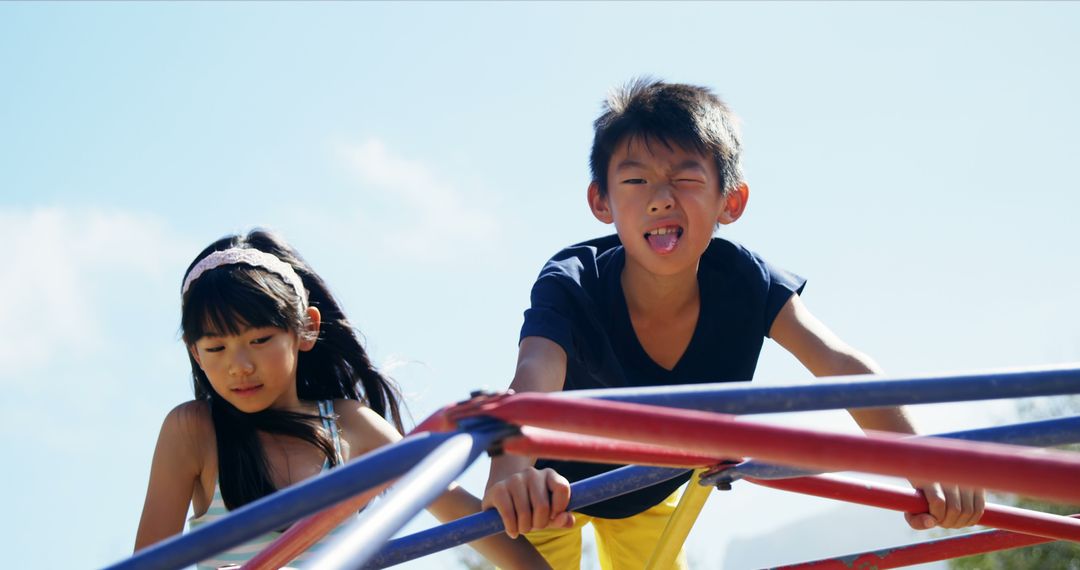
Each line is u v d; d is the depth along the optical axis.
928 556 3.13
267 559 2.25
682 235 3.35
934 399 1.78
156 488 3.39
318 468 3.47
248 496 3.36
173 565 1.42
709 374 3.52
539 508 2.33
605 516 3.74
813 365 3.41
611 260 3.54
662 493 3.73
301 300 3.61
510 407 1.57
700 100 3.49
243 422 3.42
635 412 1.51
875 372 3.34
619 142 3.44
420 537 2.41
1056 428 2.27
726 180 3.47
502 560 3.33
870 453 1.46
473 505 3.36
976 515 2.65
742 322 3.49
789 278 3.55
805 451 1.47
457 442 1.53
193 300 3.41
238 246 3.60
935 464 1.46
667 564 2.66
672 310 3.47
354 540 1.33
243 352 3.38
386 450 1.54
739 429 1.48
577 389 3.49
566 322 3.32
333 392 3.84
